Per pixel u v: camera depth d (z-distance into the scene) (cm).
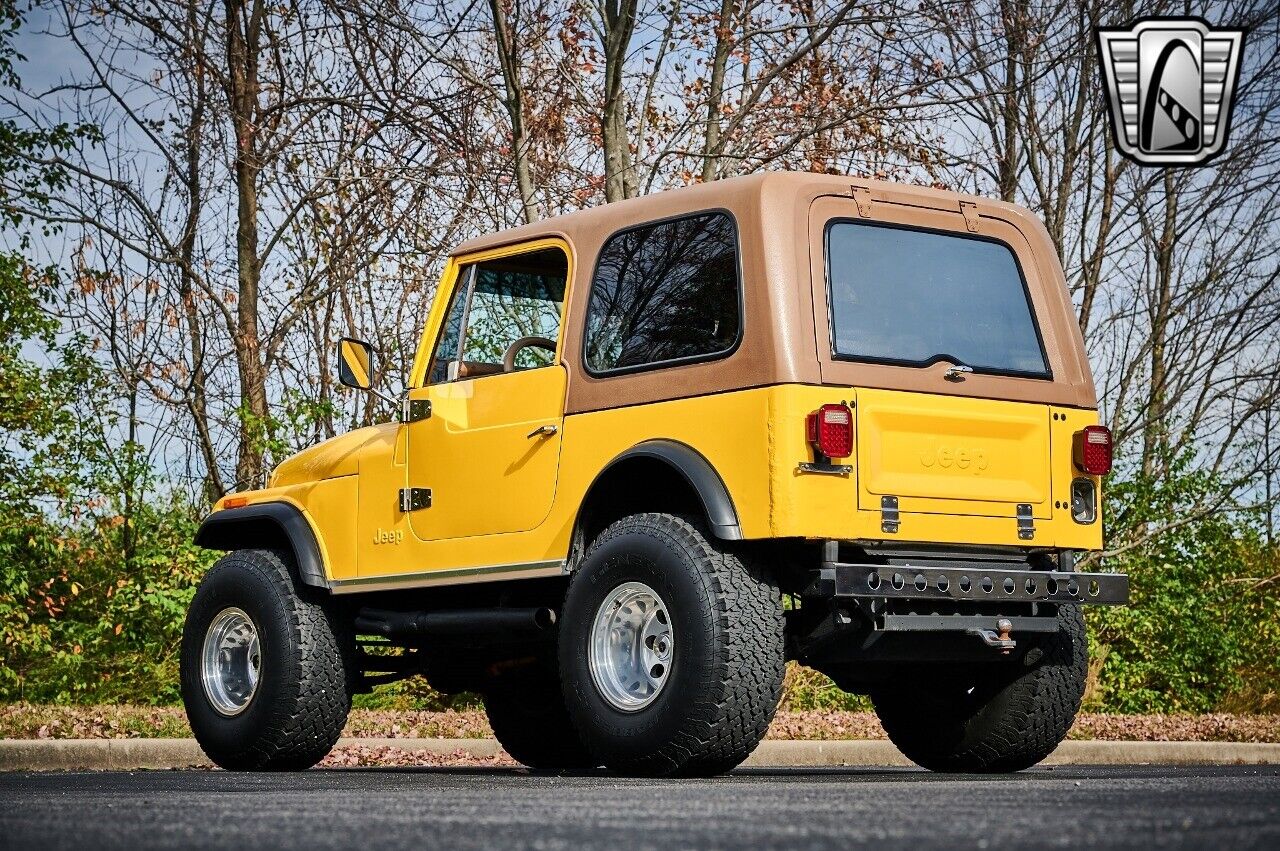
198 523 1500
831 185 667
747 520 624
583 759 898
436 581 746
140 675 1421
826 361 638
